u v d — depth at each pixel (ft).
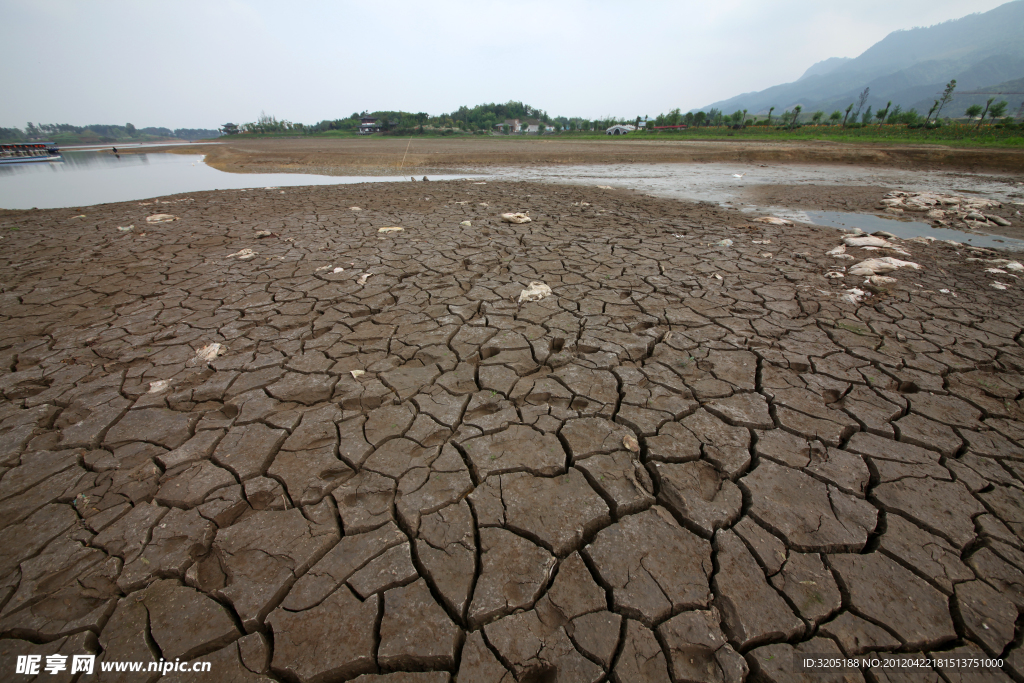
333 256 18.24
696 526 6.25
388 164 65.10
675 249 19.39
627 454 7.57
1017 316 12.82
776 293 14.42
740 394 9.18
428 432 8.10
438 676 4.68
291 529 6.23
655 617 5.16
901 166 60.23
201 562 5.86
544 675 4.75
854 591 5.45
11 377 9.96
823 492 6.81
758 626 5.07
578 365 10.26
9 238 21.79
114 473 7.20
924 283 15.42
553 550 5.94
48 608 5.30
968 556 5.88
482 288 14.74
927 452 7.63
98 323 12.56
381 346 11.19
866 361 10.46
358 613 5.23
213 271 16.69
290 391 9.37
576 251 18.93
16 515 6.47
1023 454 7.60
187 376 9.95
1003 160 57.52
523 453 7.56
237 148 120.26
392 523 6.35
